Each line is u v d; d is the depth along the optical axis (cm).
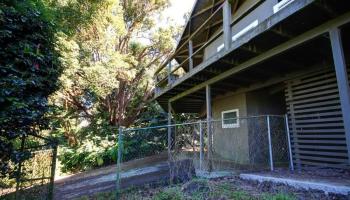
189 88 776
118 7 1102
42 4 493
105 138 1170
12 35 390
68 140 1153
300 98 546
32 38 423
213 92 802
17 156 364
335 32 331
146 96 1410
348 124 303
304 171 465
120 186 470
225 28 488
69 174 925
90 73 985
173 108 1180
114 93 1336
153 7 1359
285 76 575
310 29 370
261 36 393
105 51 1066
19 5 409
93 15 991
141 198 401
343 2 314
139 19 1351
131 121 1418
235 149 738
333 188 317
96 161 1025
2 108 344
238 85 698
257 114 712
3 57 374
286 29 379
